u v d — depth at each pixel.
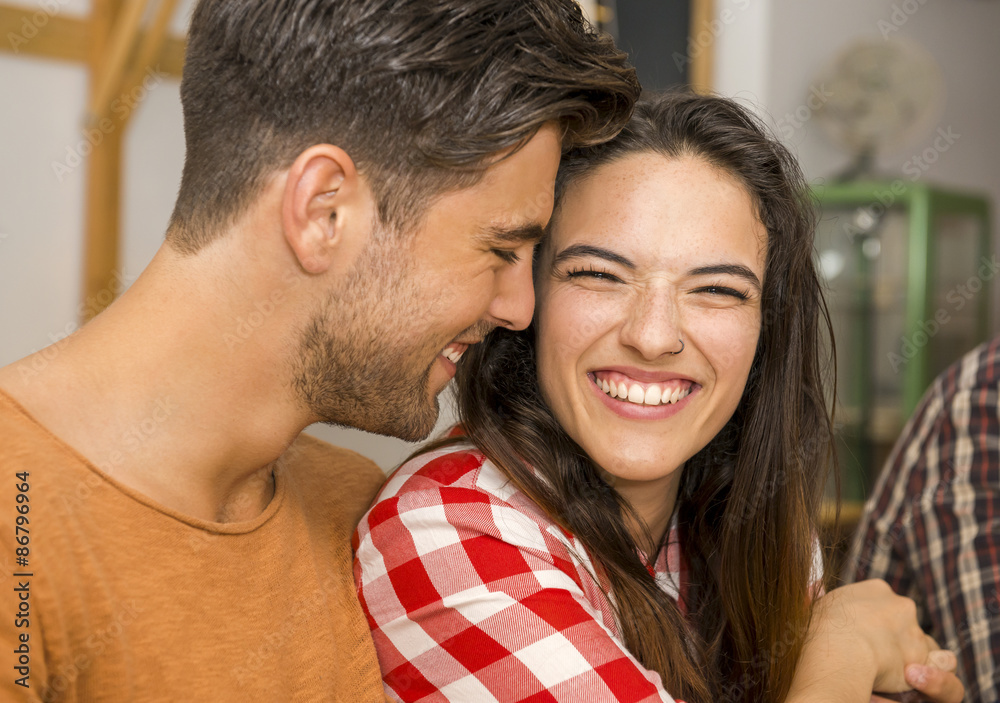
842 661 0.91
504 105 0.63
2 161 1.61
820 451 1.03
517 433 0.83
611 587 0.85
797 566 0.97
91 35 1.67
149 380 0.63
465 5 0.62
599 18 2.16
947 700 0.96
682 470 1.00
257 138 0.62
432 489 0.77
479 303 0.69
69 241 1.70
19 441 0.57
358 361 0.67
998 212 3.53
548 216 0.70
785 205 0.87
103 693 0.58
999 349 1.11
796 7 2.66
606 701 0.69
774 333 0.94
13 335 1.65
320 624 0.72
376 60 0.61
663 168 0.79
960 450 1.10
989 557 1.03
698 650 0.94
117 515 0.60
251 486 0.72
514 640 0.71
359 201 0.63
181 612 0.62
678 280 0.78
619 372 0.80
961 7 3.33
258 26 0.62
